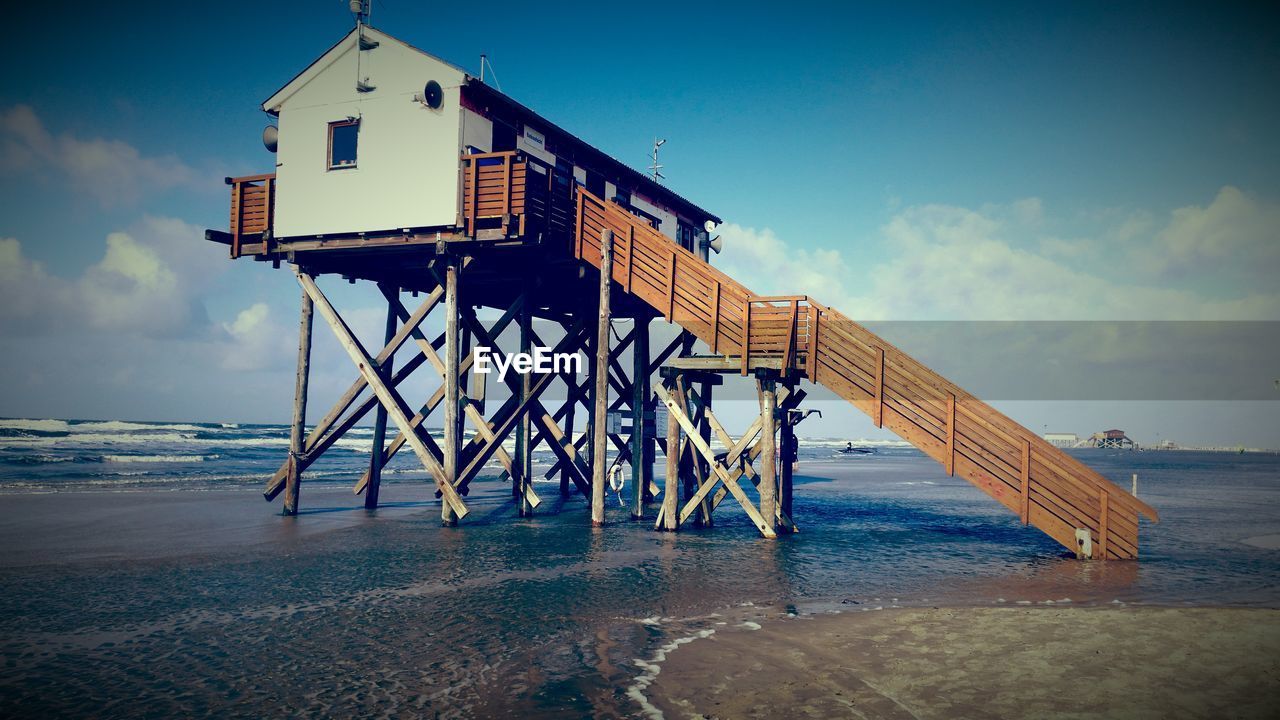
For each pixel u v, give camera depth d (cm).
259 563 1512
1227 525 2473
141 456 5350
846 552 1711
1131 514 1642
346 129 1948
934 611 1162
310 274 2030
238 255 2041
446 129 1841
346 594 1253
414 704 772
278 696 795
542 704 772
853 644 982
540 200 1841
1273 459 14612
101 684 830
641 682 837
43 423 7956
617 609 1163
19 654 935
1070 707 757
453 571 1438
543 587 1308
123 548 1683
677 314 1852
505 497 2859
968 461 1673
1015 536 2038
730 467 1872
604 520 2122
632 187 2516
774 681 839
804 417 2084
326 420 2164
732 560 1577
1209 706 762
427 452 1981
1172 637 1010
